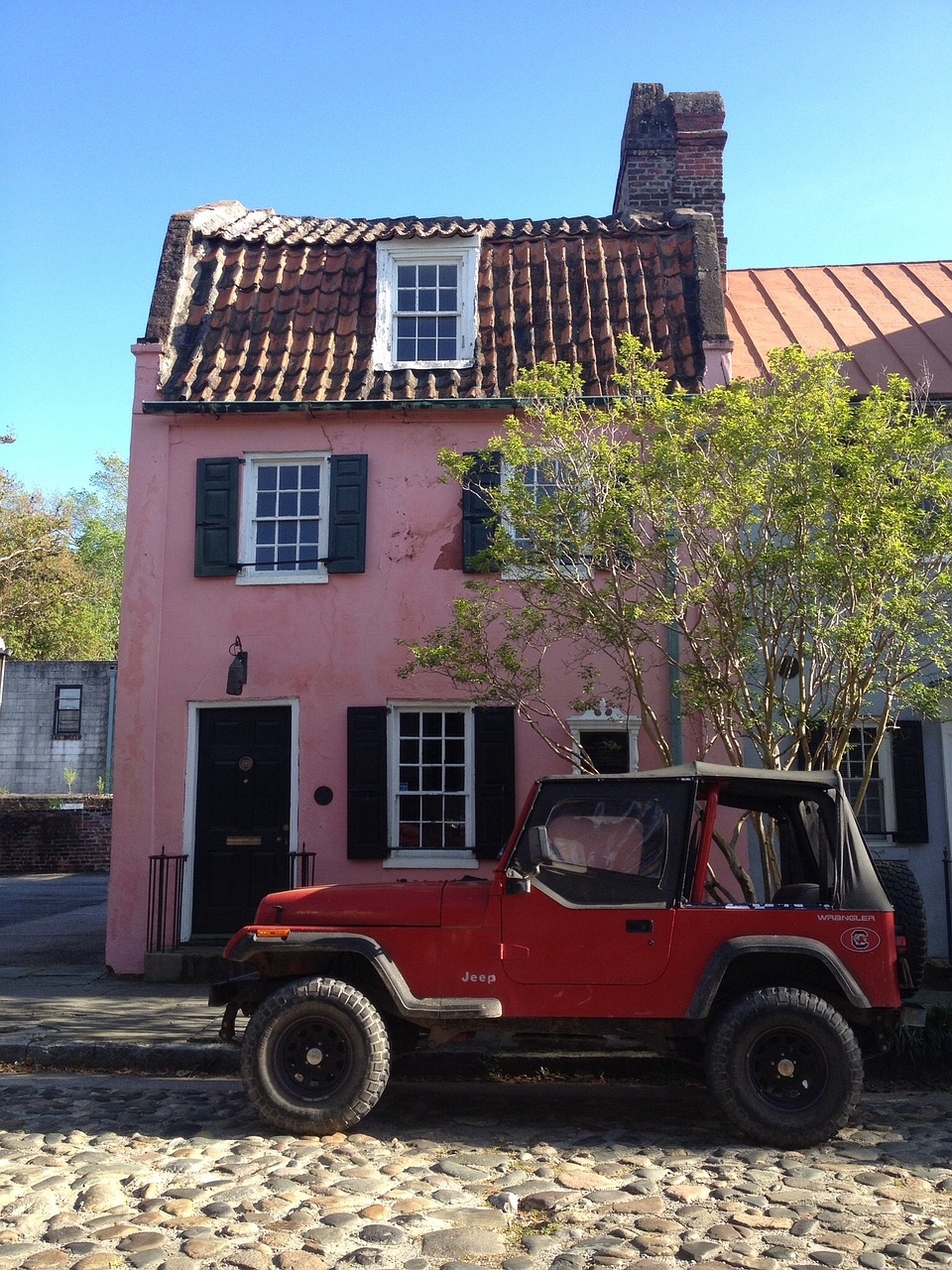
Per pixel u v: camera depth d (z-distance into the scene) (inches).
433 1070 307.1
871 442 310.0
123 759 458.0
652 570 341.7
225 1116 259.8
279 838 457.1
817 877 271.4
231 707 466.0
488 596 387.9
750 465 322.7
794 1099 235.1
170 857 442.6
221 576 468.4
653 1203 199.9
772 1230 186.2
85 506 2108.8
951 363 507.2
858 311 576.7
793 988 239.8
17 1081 296.4
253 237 548.7
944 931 436.8
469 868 447.8
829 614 319.0
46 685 1293.1
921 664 333.4
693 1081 297.9
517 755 453.1
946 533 299.4
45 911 680.4
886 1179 213.6
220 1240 180.5
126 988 413.1
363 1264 171.9
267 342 501.0
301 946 247.3
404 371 495.2
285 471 484.1
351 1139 240.5
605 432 364.8
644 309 510.3
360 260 537.6
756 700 338.0
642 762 445.4
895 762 445.7
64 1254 174.7
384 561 466.6
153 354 482.9
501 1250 177.9
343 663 462.0
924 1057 297.6
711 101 613.3
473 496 464.1
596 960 242.7
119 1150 230.4
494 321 509.4
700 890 247.3
